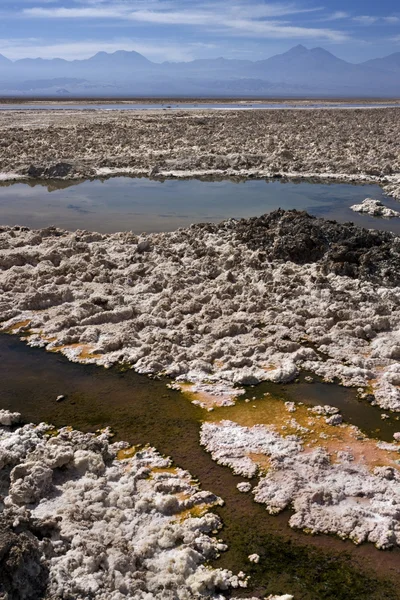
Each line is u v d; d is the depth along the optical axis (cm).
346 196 1906
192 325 874
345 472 575
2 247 1224
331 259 1134
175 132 3328
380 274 1075
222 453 598
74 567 433
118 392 715
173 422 654
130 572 435
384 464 588
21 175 2148
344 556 478
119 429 641
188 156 2489
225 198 1856
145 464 581
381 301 971
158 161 2391
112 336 851
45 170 2170
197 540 480
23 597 396
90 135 3097
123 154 2552
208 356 791
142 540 476
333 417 661
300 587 448
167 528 489
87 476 548
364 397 711
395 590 448
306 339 859
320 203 1794
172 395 709
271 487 550
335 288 1014
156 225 1503
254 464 582
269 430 638
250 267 1117
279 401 699
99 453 582
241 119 4347
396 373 752
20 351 814
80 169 2228
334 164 2377
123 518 500
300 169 2323
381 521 513
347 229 1235
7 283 1019
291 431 639
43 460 556
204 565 466
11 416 647
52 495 526
